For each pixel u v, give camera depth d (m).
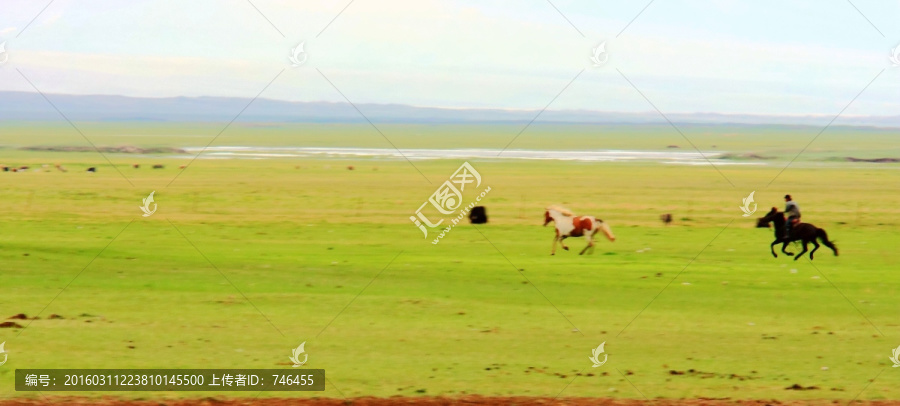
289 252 23.66
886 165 66.75
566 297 18.30
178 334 14.82
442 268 21.47
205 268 20.95
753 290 19.20
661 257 23.59
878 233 29.14
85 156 66.62
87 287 18.48
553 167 60.31
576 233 24.19
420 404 11.56
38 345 13.99
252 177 48.78
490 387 12.24
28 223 28.42
